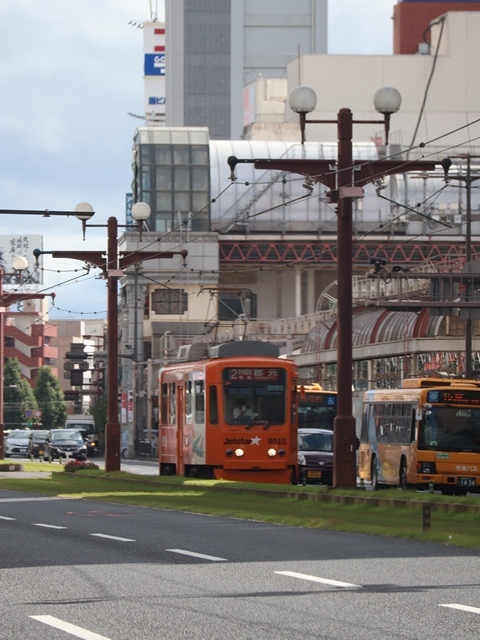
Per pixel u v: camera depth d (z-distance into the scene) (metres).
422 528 55.62
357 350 183.88
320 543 49.12
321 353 198.00
